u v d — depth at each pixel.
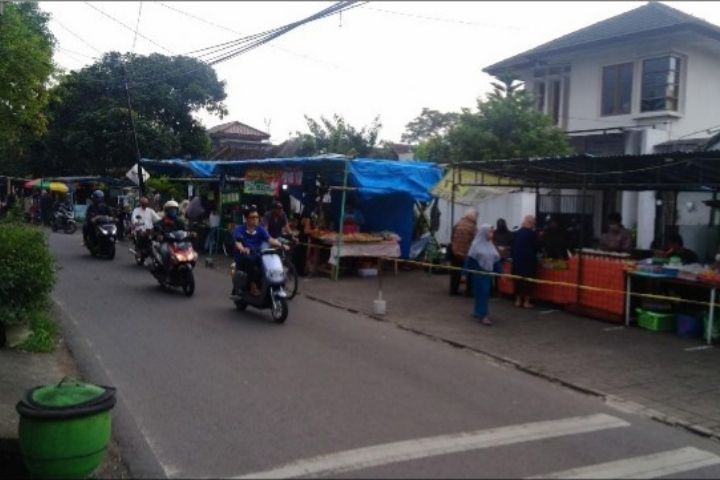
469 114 19.95
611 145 20.55
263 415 6.19
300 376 7.47
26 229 9.16
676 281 10.15
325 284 14.65
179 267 12.39
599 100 21.88
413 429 5.92
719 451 5.81
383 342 9.32
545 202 20.48
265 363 7.97
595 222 19.69
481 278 10.88
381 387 7.16
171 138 31.17
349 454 5.32
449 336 9.84
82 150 31.39
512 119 19.33
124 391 6.86
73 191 32.34
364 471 5.00
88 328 9.63
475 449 5.51
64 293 12.41
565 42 22.52
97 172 33.50
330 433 5.77
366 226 17.58
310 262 16.06
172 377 7.35
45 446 4.51
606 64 21.62
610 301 11.02
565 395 7.25
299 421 6.05
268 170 17.66
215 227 19.86
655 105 20.44
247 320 10.48
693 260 11.65
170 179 25.84
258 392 6.87
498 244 14.66
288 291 12.95
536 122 19.36
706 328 9.89
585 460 5.39
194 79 31.83
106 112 30.59
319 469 5.02
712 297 9.66
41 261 8.58
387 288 14.28
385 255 16.23
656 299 10.59
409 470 5.04
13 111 15.50
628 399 7.18
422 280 15.52
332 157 15.55
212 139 40.06
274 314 10.38
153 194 25.94
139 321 10.20
